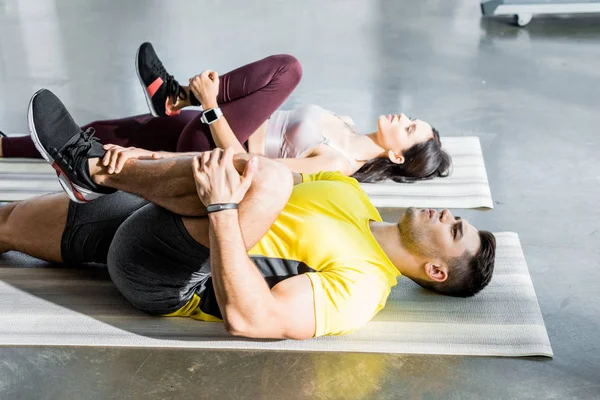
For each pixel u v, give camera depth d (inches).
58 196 94.0
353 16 214.1
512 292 97.2
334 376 83.4
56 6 218.5
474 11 219.0
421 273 92.5
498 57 185.3
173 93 117.6
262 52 186.5
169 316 90.9
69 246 93.9
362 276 83.4
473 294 94.7
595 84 169.5
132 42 191.6
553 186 127.9
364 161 125.0
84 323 89.3
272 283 84.6
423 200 121.8
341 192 91.7
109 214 91.4
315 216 87.1
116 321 89.8
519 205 122.0
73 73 172.4
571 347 89.2
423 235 90.1
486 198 122.4
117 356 85.1
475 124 150.6
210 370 83.7
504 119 152.8
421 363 85.4
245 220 76.0
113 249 84.8
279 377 83.0
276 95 114.9
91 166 84.7
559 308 96.4
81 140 85.4
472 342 88.0
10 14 211.2
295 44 192.5
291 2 227.1
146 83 117.1
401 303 95.0
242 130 115.4
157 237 80.4
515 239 110.1
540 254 108.5
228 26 204.8
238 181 74.1
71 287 95.9
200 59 181.5
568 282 101.9
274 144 121.5
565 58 184.7
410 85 169.3
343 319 81.3
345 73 175.2
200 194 74.5
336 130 125.0
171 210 79.3
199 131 115.4
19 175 126.3
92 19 208.4
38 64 177.0
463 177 129.3
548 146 141.7
